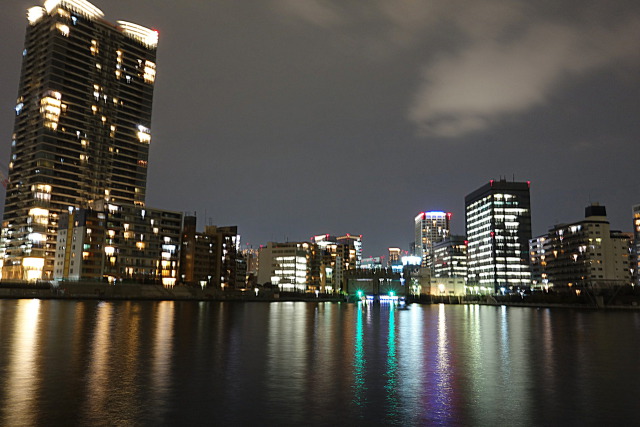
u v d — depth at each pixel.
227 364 31.97
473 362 34.44
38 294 151.62
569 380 27.84
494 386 26.02
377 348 42.09
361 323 76.75
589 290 184.75
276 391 24.31
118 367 29.75
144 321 67.75
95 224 192.75
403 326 71.44
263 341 46.03
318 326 67.62
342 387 25.41
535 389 25.36
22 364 30.09
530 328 70.50
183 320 72.75
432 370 30.81
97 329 53.12
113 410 20.22
